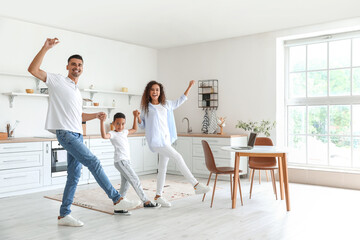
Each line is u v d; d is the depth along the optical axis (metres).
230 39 6.65
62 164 5.41
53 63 5.88
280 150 4.07
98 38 6.57
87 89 6.14
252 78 6.37
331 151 5.81
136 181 3.99
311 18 5.34
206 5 4.73
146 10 4.95
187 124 7.30
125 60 7.08
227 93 6.69
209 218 3.67
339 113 5.73
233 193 4.09
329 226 3.40
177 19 5.39
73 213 3.89
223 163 6.10
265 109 6.21
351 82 5.61
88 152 3.36
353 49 5.60
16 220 3.65
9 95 5.32
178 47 7.45
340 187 5.39
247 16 5.24
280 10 4.95
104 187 3.53
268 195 4.82
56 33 5.91
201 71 7.08
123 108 7.02
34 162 5.04
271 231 3.24
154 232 3.21
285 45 6.23
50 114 3.25
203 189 3.97
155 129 4.07
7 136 5.05
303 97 6.09
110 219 3.65
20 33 5.46
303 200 4.51
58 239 3.04
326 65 5.87
